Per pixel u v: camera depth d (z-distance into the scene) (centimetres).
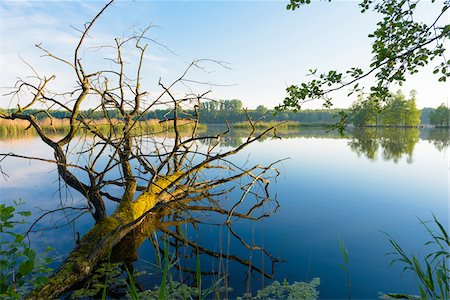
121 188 677
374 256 348
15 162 1050
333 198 620
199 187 533
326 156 1287
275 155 1267
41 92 387
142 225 432
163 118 521
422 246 375
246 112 418
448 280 266
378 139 2525
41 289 259
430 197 623
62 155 388
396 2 312
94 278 299
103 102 393
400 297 259
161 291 174
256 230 441
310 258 347
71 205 546
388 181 788
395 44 302
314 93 338
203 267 332
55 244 376
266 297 263
